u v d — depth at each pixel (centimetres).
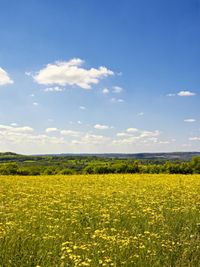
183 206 1460
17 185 2400
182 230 1076
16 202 1529
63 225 1047
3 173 4525
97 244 821
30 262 748
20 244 848
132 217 1199
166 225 1073
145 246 859
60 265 713
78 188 2172
